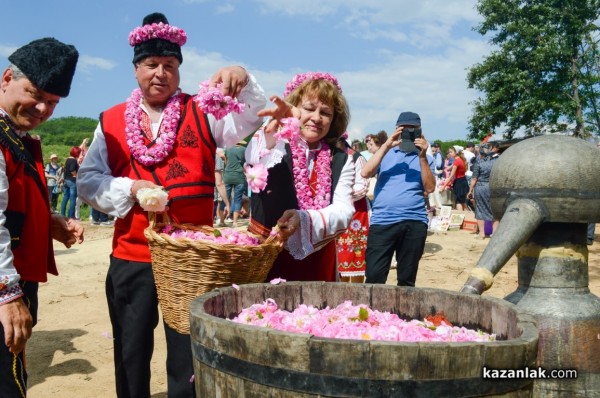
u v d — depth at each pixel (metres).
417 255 5.39
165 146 3.04
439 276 8.55
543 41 32.28
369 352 1.65
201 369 2.02
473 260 9.80
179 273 2.63
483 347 1.67
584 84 32.84
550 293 3.08
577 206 2.95
